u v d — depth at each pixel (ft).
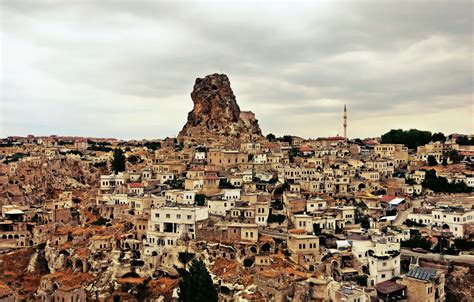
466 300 643.86
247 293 601.62
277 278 595.47
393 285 605.73
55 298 651.25
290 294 590.55
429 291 585.22
